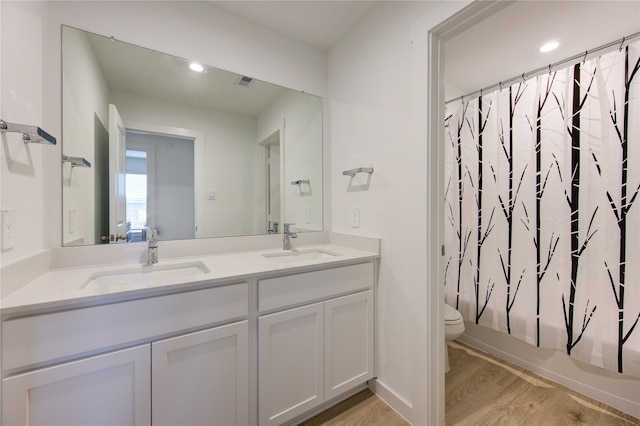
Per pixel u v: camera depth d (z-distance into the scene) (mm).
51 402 808
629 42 1659
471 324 2189
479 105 2031
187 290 1029
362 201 1720
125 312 908
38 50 1111
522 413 1448
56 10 1213
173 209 1573
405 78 1417
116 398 898
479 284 2027
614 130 1430
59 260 1215
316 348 1361
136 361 924
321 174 2023
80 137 1290
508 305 1854
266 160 1842
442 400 1332
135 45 1404
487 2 1076
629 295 1382
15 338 761
